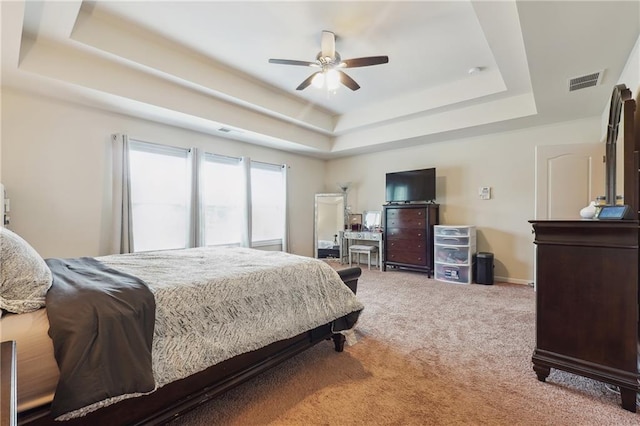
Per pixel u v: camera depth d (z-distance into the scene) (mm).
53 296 1282
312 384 1894
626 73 2678
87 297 1258
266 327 1751
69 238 3533
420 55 3424
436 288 4324
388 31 2955
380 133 5477
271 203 6027
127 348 1186
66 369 1051
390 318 3078
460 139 5230
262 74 3963
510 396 1752
